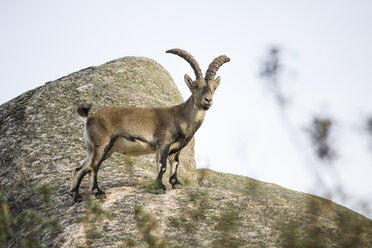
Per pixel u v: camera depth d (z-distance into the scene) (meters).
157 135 41.09
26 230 40.94
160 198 39.78
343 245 23.94
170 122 41.38
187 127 41.47
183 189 42.44
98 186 44.56
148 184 44.66
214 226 34.44
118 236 33.91
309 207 23.39
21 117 74.75
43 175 54.50
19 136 68.81
